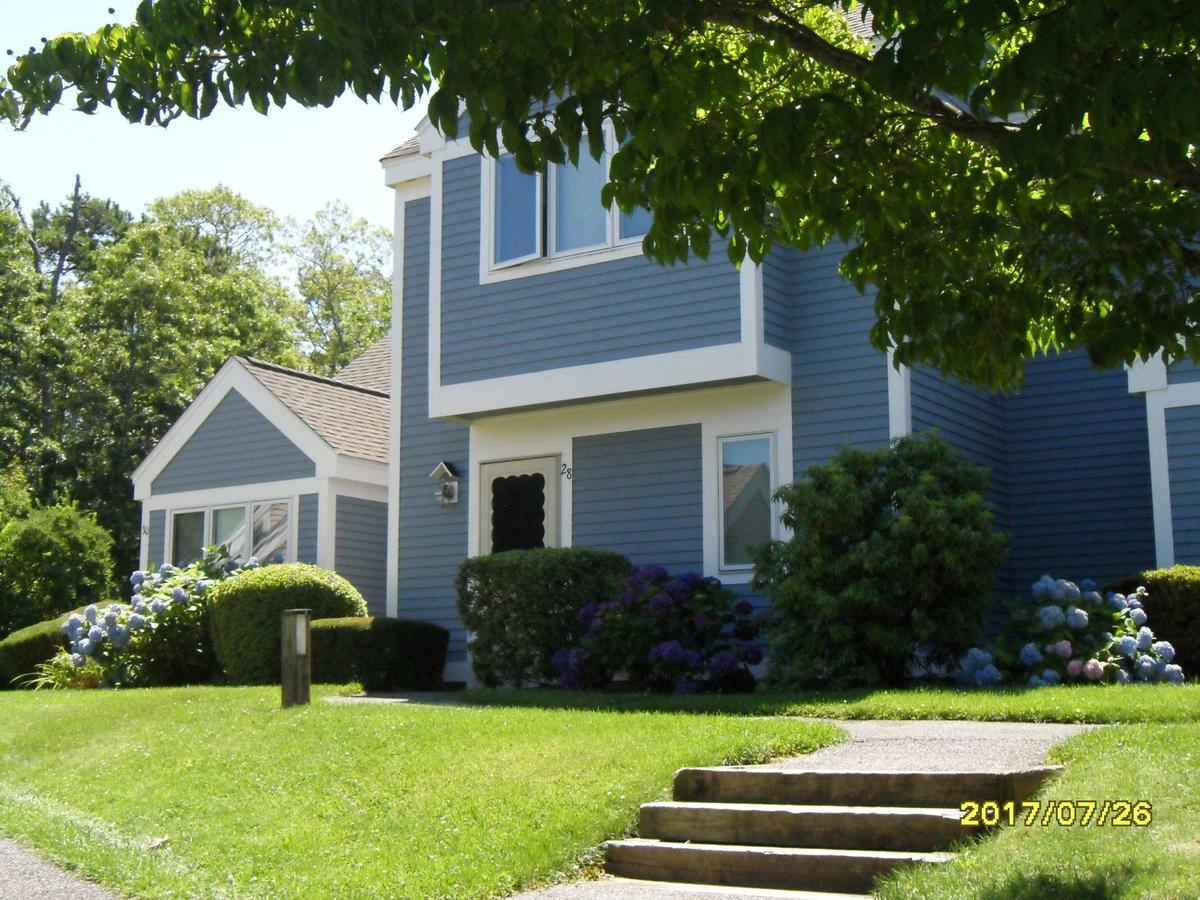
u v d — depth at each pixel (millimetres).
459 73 5605
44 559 24766
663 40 6332
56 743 11766
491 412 16250
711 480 15094
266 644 16078
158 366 37688
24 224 51438
